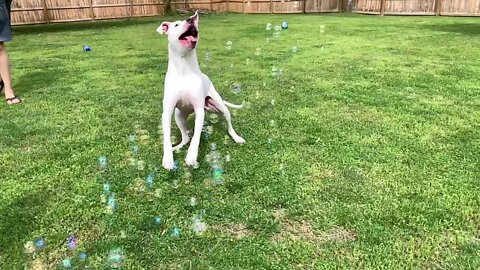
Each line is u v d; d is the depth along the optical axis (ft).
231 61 17.38
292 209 5.84
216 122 9.29
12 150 8.19
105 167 7.30
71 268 4.76
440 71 14.38
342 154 7.64
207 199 6.15
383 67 15.31
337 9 46.98
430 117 9.59
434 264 4.66
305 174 6.88
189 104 7.27
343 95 11.57
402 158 7.44
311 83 13.09
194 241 5.18
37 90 13.07
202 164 7.24
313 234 5.29
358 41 22.26
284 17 41.55
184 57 7.00
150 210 5.88
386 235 5.20
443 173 6.84
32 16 39.32
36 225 5.61
